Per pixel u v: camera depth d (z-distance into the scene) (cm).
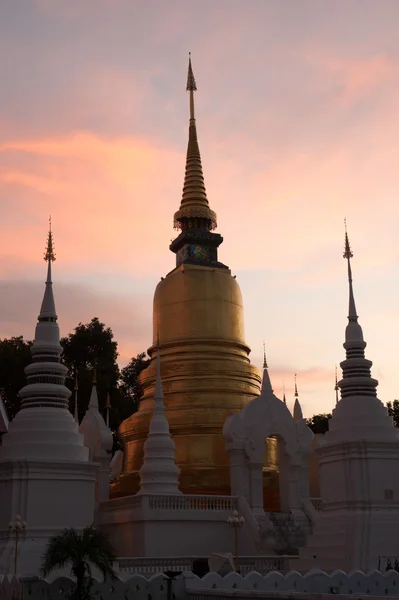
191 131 6059
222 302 5431
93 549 2666
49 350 4034
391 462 3947
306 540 4194
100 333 8850
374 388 4156
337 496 3959
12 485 3597
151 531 4128
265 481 4803
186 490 4675
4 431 5822
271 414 4703
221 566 3562
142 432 4953
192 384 5072
